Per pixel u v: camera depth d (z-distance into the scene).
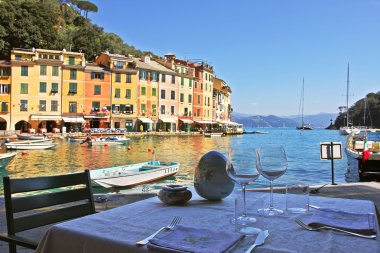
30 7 66.25
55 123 55.06
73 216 2.98
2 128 52.47
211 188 2.56
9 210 2.57
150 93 63.53
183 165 23.22
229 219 2.13
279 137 74.25
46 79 53.88
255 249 1.62
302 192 2.59
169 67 69.12
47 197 2.83
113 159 26.83
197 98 73.12
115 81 58.97
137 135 56.62
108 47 78.88
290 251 1.59
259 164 2.16
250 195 2.78
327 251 1.59
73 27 89.69
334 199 2.71
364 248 1.64
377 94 140.75
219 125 81.25
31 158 26.52
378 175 16.88
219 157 2.64
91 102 57.09
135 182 14.48
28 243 2.45
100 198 6.87
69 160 25.73
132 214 2.22
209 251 1.57
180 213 2.27
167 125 66.69
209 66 77.69
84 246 1.77
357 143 22.20
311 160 27.95
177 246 1.62
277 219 2.11
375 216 2.14
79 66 55.72
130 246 1.66
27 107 52.91
